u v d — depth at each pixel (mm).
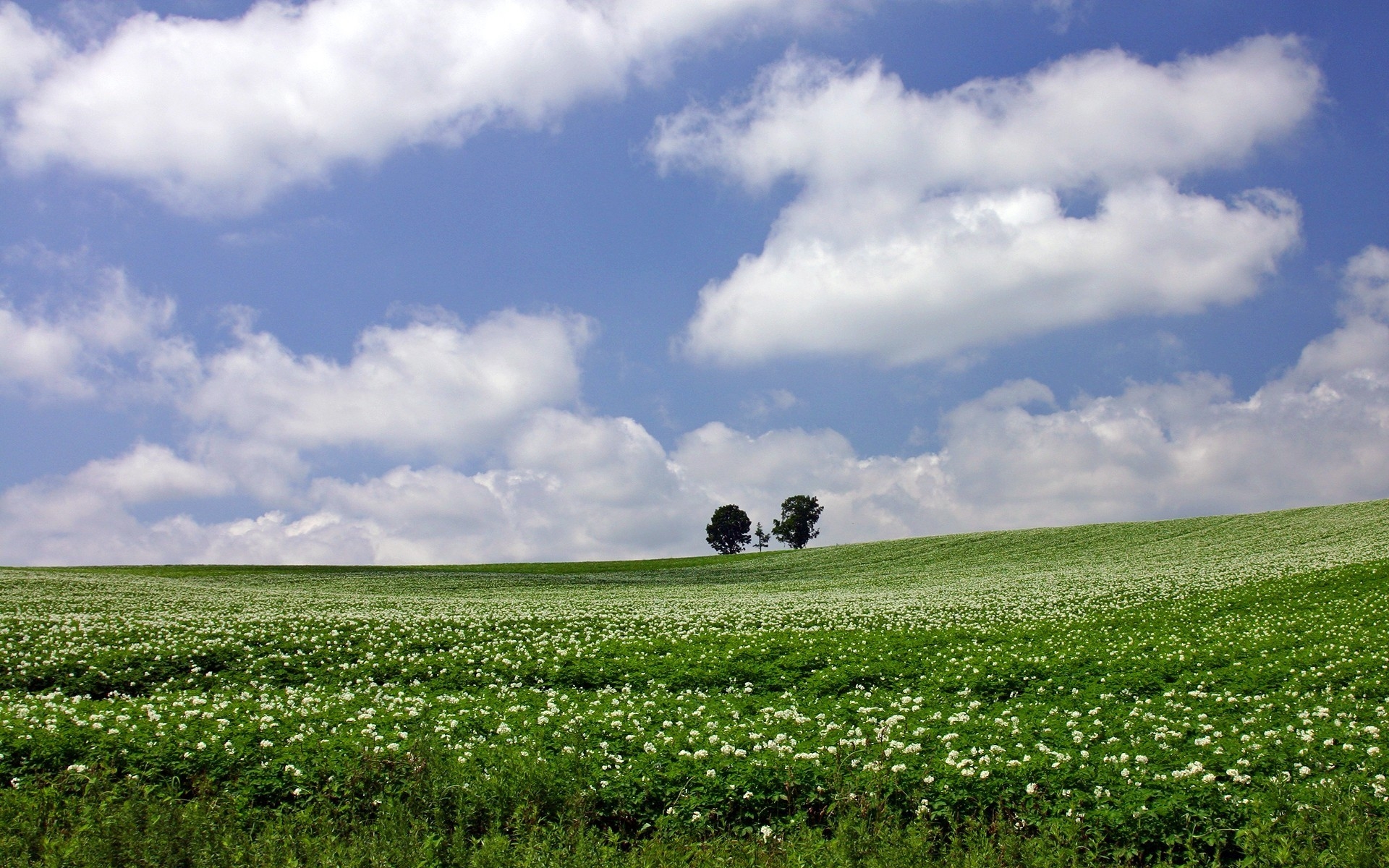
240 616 32344
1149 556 60844
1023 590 44000
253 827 9758
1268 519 75125
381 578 71000
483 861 8492
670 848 9586
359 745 12375
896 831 9070
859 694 19250
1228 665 21531
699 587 61562
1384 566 37938
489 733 14703
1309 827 9109
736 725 14680
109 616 32062
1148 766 11688
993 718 15438
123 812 8664
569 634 30094
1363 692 17500
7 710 14047
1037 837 9625
